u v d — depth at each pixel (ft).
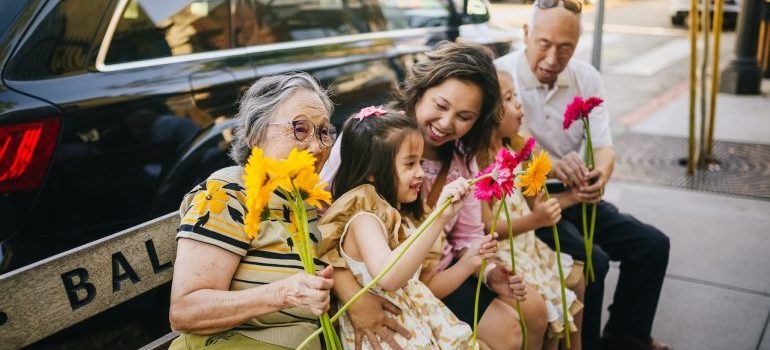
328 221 6.17
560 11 9.05
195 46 9.36
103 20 8.30
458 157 7.78
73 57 8.02
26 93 7.52
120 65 8.47
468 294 7.47
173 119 8.84
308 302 4.84
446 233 7.89
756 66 26.37
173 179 8.86
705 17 17.62
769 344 10.16
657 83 29.96
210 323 5.28
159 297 8.49
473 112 7.17
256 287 5.51
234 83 9.55
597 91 9.93
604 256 9.37
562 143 9.95
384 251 5.80
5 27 7.57
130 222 8.48
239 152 6.18
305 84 6.04
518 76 9.67
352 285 6.06
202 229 5.45
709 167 18.42
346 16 11.64
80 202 7.95
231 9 9.78
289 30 10.64
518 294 7.06
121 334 8.64
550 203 7.57
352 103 11.31
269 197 4.49
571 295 8.18
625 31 45.29
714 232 14.07
